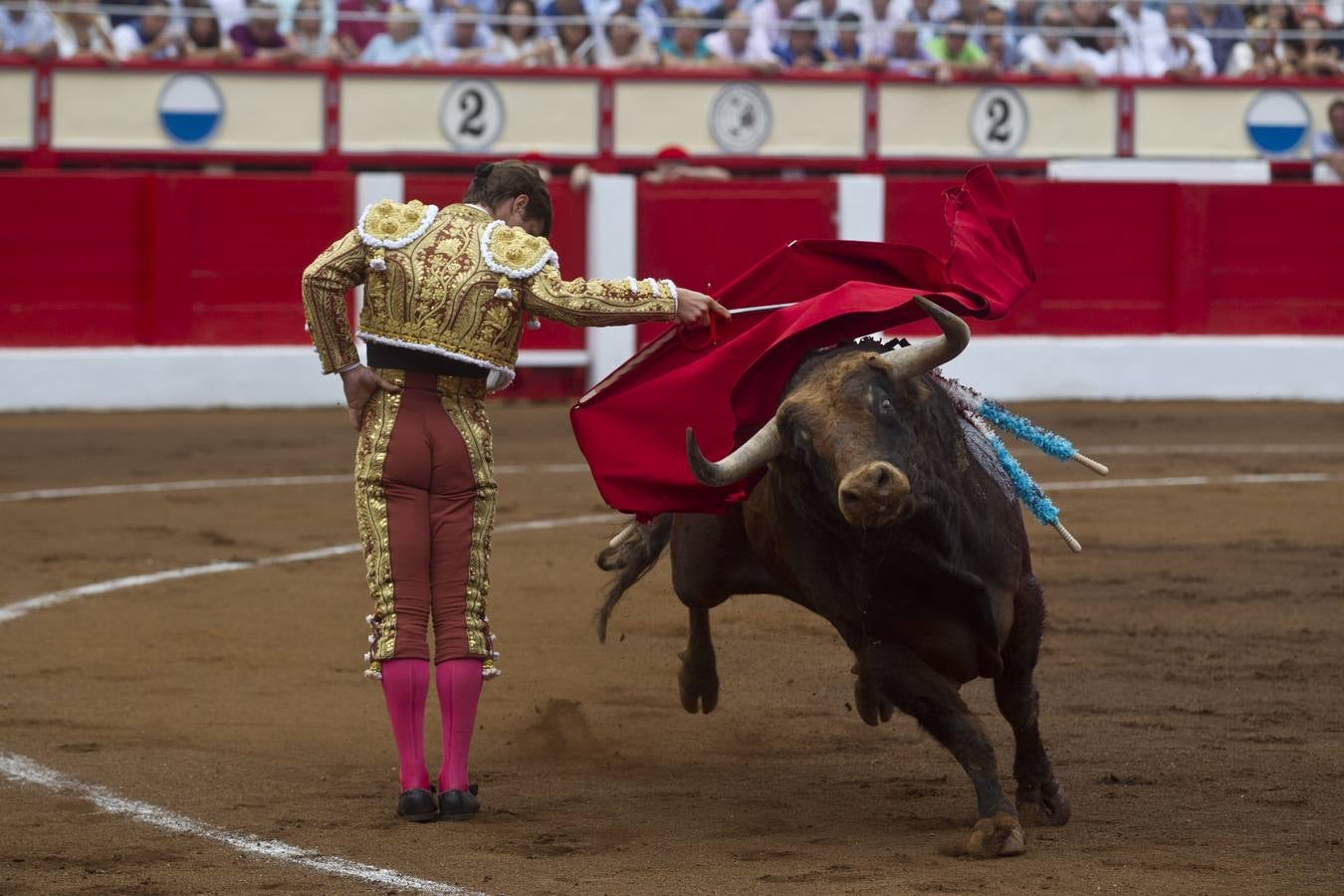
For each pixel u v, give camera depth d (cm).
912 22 5016
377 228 1184
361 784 1306
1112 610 1989
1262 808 1210
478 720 1520
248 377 4231
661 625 1917
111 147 4544
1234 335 4672
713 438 1170
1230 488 3006
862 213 4397
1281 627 1894
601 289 1188
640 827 1184
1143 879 1038
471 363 1191
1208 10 5188
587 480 3075
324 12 4725
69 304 4166
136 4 4622
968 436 1153
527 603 2036
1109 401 4550
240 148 4612
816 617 1952
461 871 1074
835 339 1109
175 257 4206
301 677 1678
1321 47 5212
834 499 1027
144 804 1242
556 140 4762
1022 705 1186
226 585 2145
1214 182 4638
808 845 1133
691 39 4872
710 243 4356
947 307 1159
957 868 1069
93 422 3931
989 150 4975
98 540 2469
